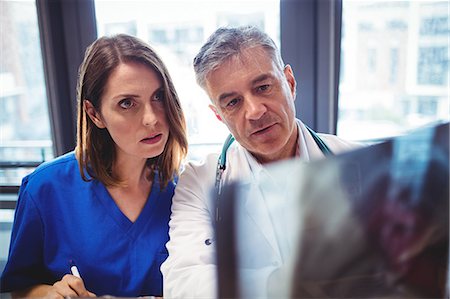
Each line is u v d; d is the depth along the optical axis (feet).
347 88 4.05
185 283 2.10
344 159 1.07
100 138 2.98
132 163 3.00
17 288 2.99
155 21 4.00
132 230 3.01
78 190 3.09
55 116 4.14
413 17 3.85
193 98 3.98
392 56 3.97
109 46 2.60
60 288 2.58
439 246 1.09
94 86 2.61
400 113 4.11
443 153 1.11
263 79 2.47
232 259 1.00
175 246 2.53
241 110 2.53
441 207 1.09
